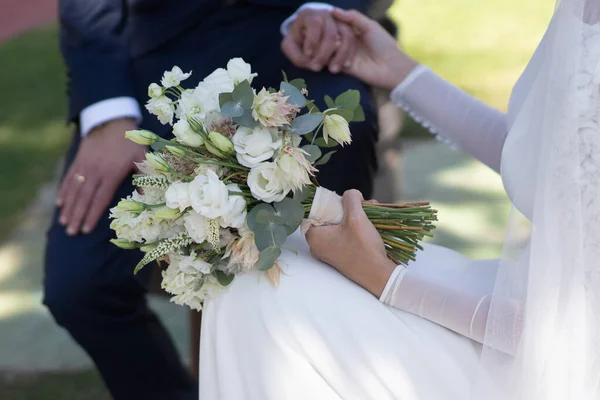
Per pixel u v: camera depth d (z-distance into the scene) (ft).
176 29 8.53
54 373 10.75
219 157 5.77
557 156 5.16
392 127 11.28
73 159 8.42
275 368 5.75
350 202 5.96
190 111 5.82
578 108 5.12
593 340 5.24
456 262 6.72
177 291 5.82
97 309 7.82
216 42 8.55
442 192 15.19
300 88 6.31
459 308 5.74
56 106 20.81
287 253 6.22
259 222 5.62
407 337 5.70
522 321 5.41
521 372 5.31
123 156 7.97
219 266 5.89
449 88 7.84
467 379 5.66
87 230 7.81
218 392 6.01
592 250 5.17
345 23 8.19
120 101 8.21
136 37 8.55
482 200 14.92
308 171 5.67
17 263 13.52
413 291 5.82
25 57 25.09
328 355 5.70
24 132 19.24
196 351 9.36
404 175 15.80
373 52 8.10
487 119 7.63
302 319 5.73
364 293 5.90
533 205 5.39
